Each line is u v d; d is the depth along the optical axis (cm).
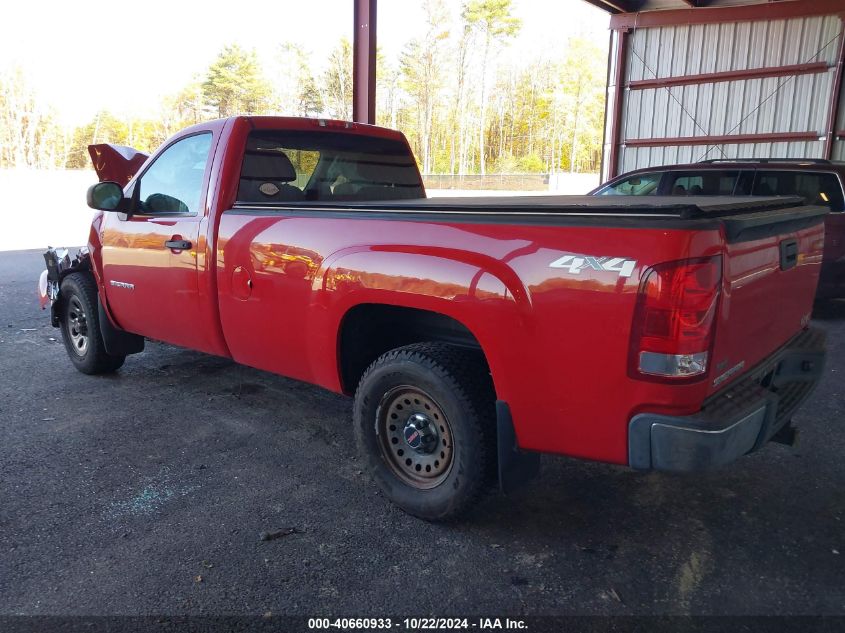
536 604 252
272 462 374
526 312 251
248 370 546
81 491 338
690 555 285
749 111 1319
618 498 335
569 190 4291
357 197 459
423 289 280
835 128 1238
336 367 330
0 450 385
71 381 517
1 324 715
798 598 256
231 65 7225
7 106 6384
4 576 266
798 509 324
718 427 226
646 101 1431
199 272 392
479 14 7288
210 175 389
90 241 490
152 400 473
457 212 281
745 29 1298
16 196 3070
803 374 314
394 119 7500
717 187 793
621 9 1395
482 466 282
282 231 343
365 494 338
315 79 7319
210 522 309
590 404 244
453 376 283
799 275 311
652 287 223
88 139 6925
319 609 249
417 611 248
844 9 1193
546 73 7575
